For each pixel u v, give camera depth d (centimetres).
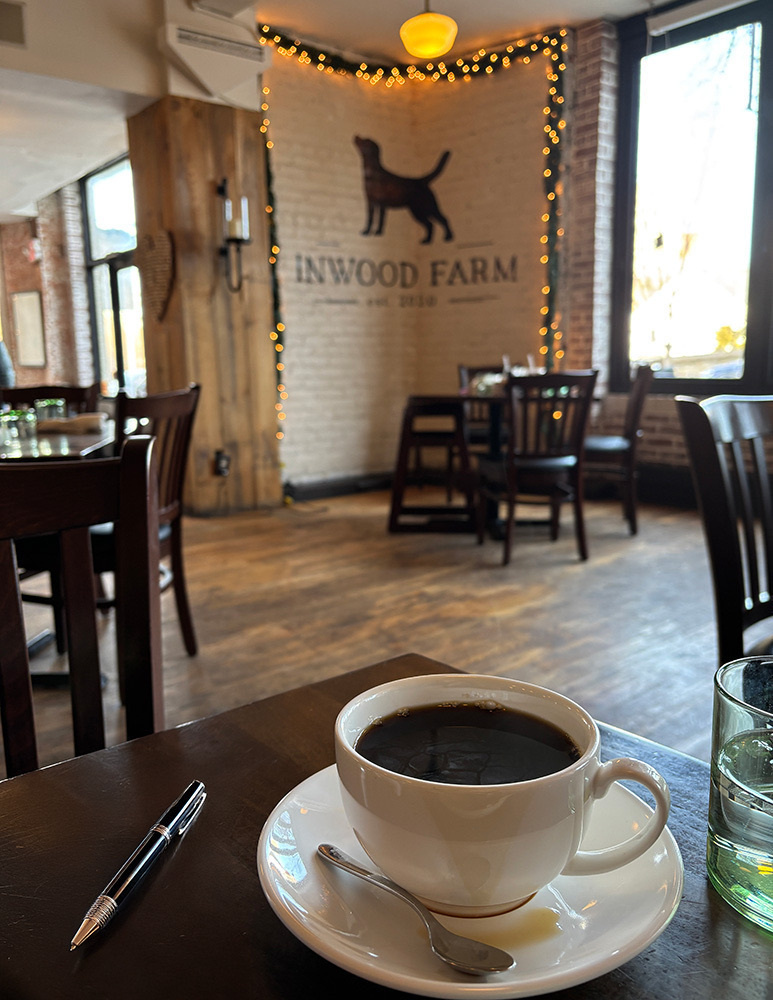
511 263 539
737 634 104
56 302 771
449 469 500
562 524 433
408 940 32
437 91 555
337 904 34
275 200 504
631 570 334
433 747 35
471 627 266
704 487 104
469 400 392
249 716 59
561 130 502
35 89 392
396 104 560
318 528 432
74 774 50
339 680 66
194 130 421
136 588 73
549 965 30
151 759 52
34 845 43
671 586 310
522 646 248
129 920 36
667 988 32
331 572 339
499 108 527
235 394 462
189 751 53
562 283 520
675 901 34
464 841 30
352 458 573
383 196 562
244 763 52
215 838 43
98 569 196
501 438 430
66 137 514
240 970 33
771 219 432
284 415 531
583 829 33
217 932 35
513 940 32
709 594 299
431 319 589
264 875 35
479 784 32
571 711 37
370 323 570
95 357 742
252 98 440
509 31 501
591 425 516
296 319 527
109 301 707
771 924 36
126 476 73
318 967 33
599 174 495
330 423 557
